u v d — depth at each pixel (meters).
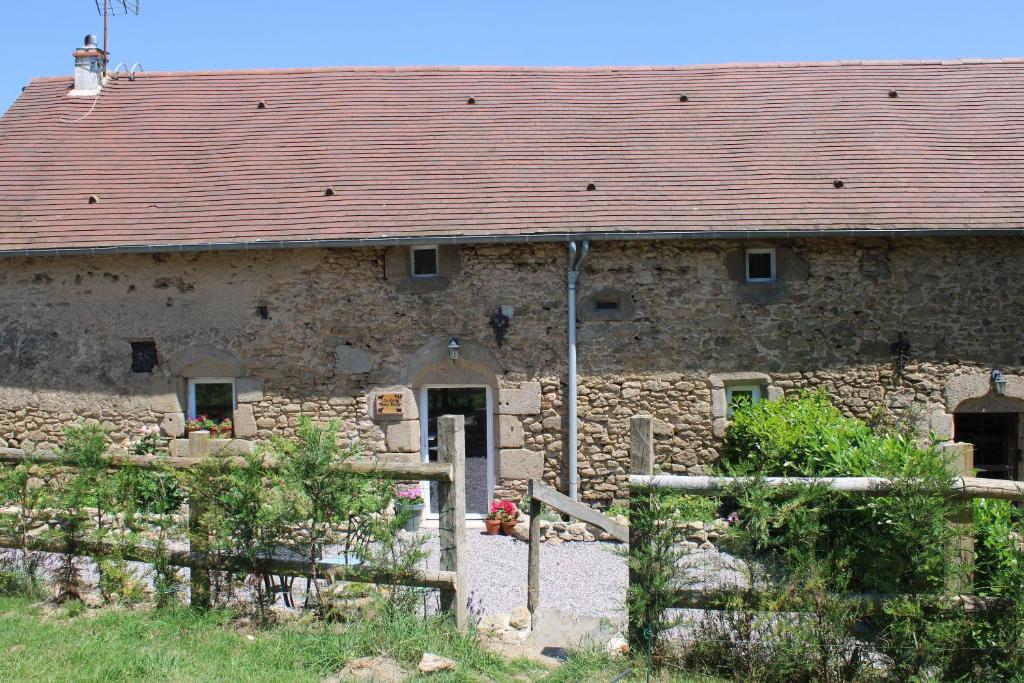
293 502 5.07
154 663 4.55
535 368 10.09
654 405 10.03
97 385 10.42
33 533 6.03
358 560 5.35
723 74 12.70
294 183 10.85
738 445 9.64
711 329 10.04
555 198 10.27
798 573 4.55
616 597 7.26
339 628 5.08
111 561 5.62
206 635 4.99
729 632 4.77
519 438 10.09
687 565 4.83
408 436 10.12
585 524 9.36
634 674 4.66
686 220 9.81
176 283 10.34
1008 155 10.89
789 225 9.70
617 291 10.02
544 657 5.13
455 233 9.77
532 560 6.27
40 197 10.94
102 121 12.42
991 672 4.44
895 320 10.02
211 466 5.34
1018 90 12.12
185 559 5.44
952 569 4.46
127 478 5.61
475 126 11.74
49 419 10.47
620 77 12.73
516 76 12.79
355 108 12.30
